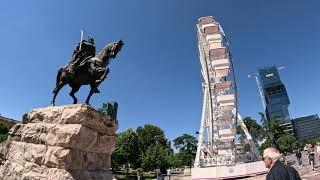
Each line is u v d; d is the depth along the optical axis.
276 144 123.06
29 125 16.20
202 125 63.75
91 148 15.57
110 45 17.62
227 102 60.66
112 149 17.39
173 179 64.56
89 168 15.41
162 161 91.88
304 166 39.91
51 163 14.48
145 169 91.75
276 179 5.69
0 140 50.16
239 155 61.53
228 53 61.47
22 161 15.57
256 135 131.38
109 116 17.17
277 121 130.50
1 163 16.86
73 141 14.55
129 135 91.62
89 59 17.31
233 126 61.41
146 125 131.12
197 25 66.62
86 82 17.41
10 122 73.62
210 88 61.28
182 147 136.38
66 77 17.44
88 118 15.30
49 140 15.02
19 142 16.27
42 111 16.12
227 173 51.00
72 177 14.23
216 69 61.56
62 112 15.45
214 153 61.59
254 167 51.81
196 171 52.44
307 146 34.38
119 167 101.56
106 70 16.81
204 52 63.69
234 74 61.97
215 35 63.72
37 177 14.54
